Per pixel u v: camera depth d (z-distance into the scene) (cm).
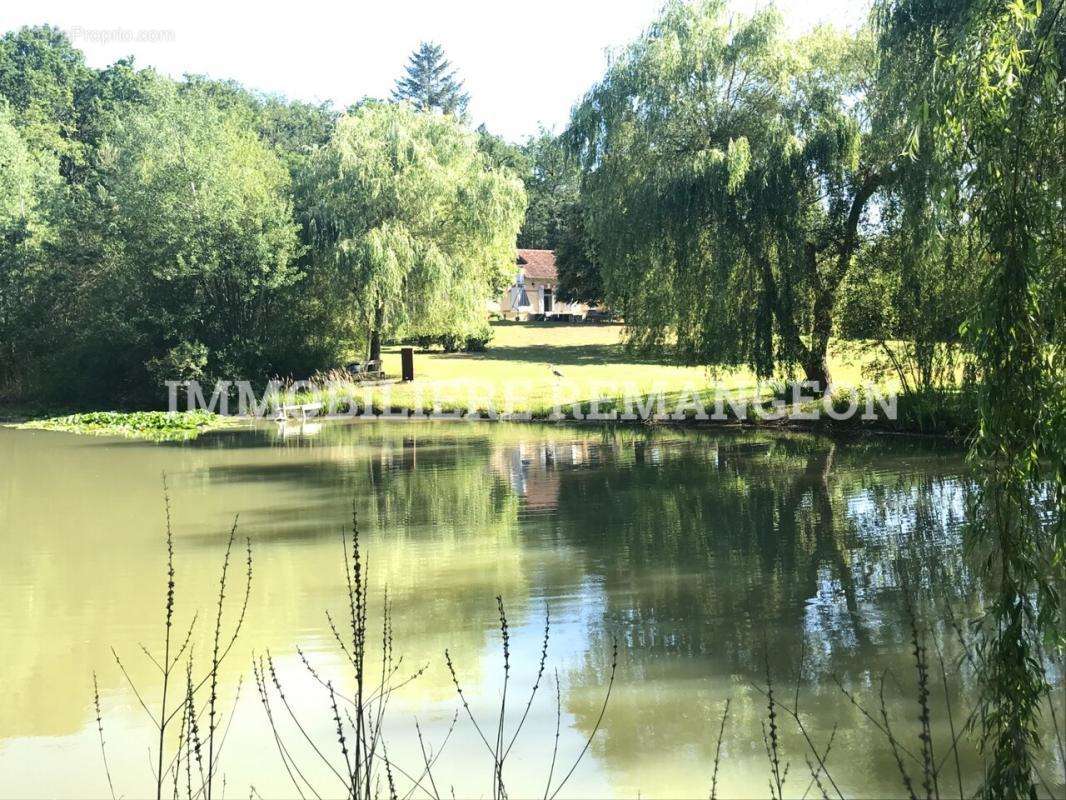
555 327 5609
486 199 3356
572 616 850
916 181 1645
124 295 3275
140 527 1295
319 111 7981
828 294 2123
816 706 636
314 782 554
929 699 638
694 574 976
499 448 2044
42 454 2131
